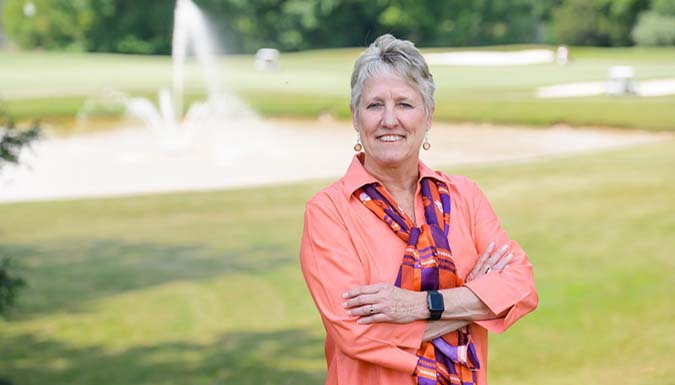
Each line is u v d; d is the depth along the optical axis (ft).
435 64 150.51
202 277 32.19
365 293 9.00
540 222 38.32
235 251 36.14
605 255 32.37
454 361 9.11
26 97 85.87
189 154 65.62
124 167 60.80
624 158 53.47
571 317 25.62
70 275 32.81
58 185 54.80
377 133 9.38
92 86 94.68
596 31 183.11
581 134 71.20
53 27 175.73
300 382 21.38
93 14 175.73
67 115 79.05
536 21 197.57
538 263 31.91
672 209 39.09
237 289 30.55
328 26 190.29
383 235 9.38
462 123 78.18
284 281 31.42
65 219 43.42
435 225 9.45
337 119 81.76
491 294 9.16
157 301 29.22
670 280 28.63
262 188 50.78
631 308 26.12
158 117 79.51
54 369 22.77
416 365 8.96
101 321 27.25
